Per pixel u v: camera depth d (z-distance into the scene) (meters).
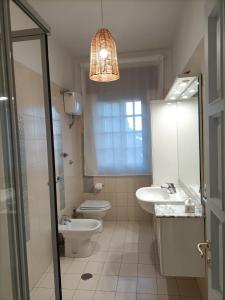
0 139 1.08
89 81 3.77
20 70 1.74
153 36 3.19
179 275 1.95
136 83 3.67
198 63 1.96
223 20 0.80
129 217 3.87
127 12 2.55
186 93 2.52
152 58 3.55
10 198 1.11
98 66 1.97
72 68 3.80
